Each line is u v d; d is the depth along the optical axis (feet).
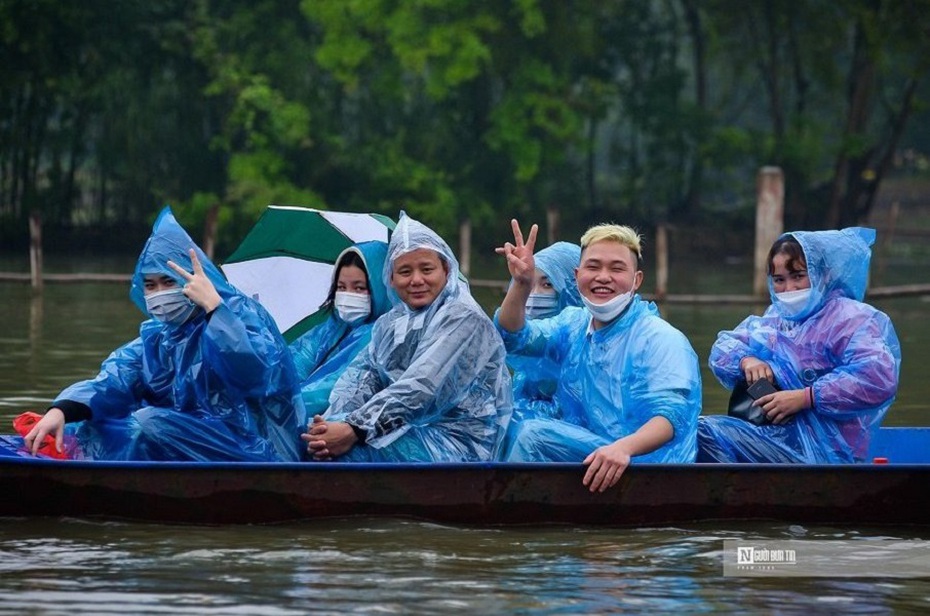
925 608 54.85
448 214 322.75
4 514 68.28
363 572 59.16
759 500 69.10
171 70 332.80
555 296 82.99
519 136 318.24
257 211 305.53
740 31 357.00
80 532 65.82
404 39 298.97
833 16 332.80
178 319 71.20
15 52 314.14
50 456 74.49
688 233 346.33
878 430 83.30
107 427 73.92
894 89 433.07
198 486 67.31
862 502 69.36
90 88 315.78
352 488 67.77
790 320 77.00
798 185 349.41
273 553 62.23
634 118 351.46
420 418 70.18
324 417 74.28
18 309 184.34
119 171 323.16
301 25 334.03
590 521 68.44
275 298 91.91
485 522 68.13
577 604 54.80
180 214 312.71
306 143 310.65
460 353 70.49
